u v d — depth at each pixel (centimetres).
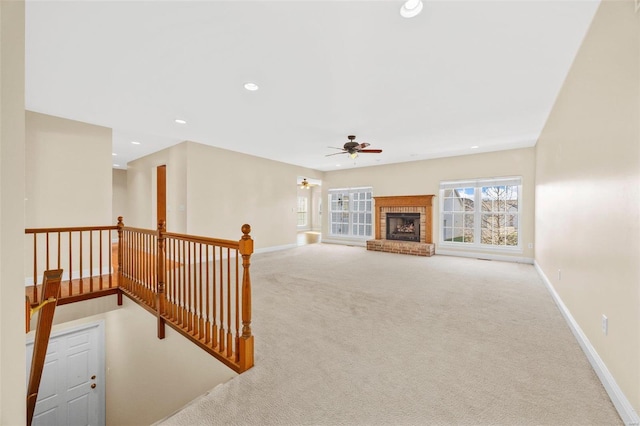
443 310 304
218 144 547
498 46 221
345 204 868
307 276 457
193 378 244
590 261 205
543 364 198
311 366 198
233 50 226
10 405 73
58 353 352
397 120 395
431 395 166
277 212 731
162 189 636
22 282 77
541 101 328
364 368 195
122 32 202
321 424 145
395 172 750
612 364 165
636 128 139
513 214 588
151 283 307
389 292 370
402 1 173
